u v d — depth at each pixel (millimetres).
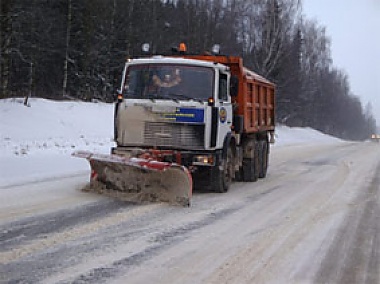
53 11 33938
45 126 23094
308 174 15547
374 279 5508
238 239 6906
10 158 14305
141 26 41406
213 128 9945
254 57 45906
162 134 9906
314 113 74875
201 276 5328
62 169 13188
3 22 27781
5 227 6926
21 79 33625
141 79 10211
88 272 5277
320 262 6031
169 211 8562
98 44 38438
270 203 9891
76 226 7164
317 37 74938
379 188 12391
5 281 4922
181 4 48750
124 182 9555
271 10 44312
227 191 11305
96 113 29078
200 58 12234
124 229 7145
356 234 7508
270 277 5402
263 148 14523
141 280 5117
